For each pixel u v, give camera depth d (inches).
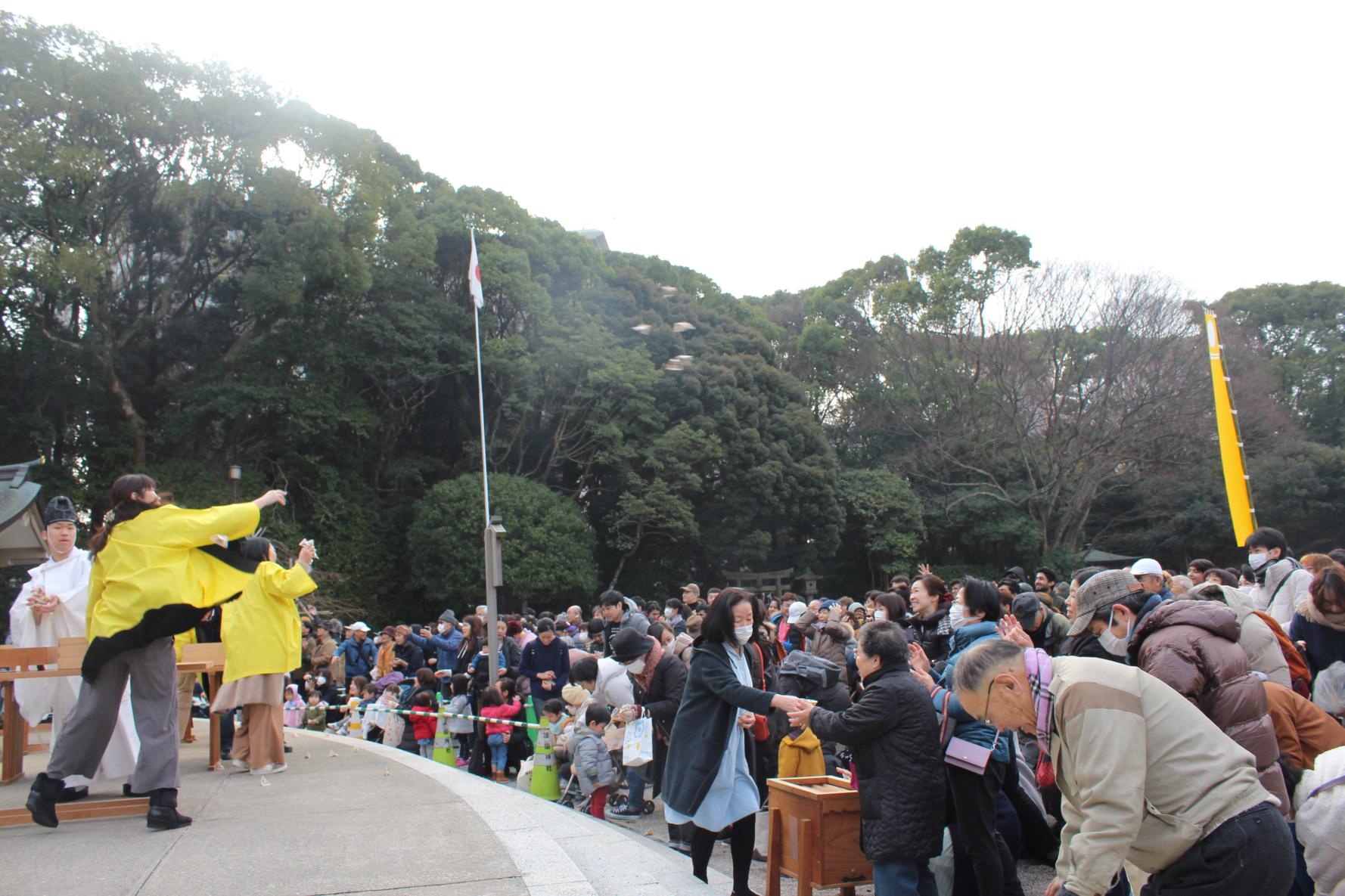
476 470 1406.3
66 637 224.8
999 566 1699.1
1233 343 1663.4
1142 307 1551.4
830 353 1913.1
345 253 1176.2
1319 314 2044.8
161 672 196.2
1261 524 1610.5
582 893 149.6
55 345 1079.6
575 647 538.6
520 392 1365.7
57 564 252.7
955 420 1724.9
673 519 1334.9
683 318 1615.4
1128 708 121.6
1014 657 131.2
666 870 190.1
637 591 1460.4
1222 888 119.3
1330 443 1879.9
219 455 1234.6
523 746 418.3
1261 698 155.7
